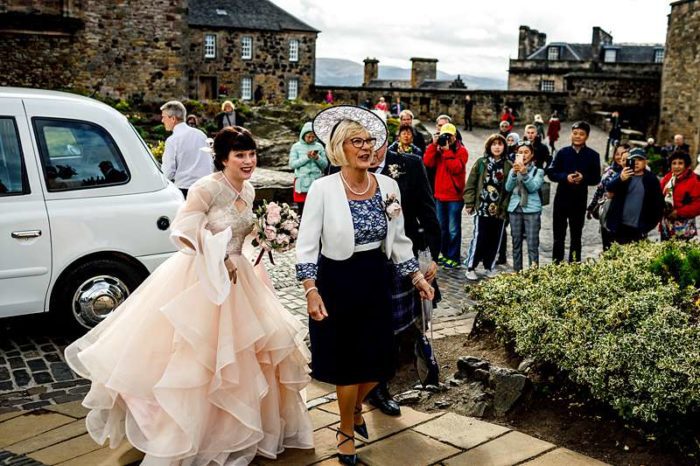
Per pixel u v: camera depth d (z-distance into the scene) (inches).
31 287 214.8
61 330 232.2
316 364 146.0
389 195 148.9
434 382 186.9
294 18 1793.8
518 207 330.0
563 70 1927.9
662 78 1397.6
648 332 167.0
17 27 943.0
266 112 858.1
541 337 183.0
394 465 148.1
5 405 182.1
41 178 217.2
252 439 144.3
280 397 155.6
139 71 1019.9
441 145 358.0
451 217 364.8
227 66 1728.6
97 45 992.2
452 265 367.2
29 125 218.5
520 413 171.9
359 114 161.3
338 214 142.8
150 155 240.2
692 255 220.7
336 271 145.1
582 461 149.3
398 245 152.6
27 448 157.0
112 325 148.9
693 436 153.4
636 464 149.3
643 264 229.5
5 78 960.9
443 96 1353.3
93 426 150.3
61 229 216.8
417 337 179.5
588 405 169.8
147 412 140.0
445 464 148.3
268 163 665.0
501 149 334.6
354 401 147.9
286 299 285.3
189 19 1680.6
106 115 231.9
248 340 143.3
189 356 140.0
